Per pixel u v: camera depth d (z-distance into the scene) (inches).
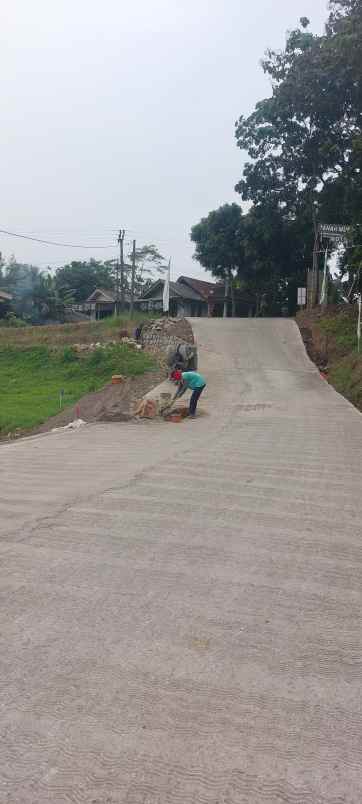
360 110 1111.6
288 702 109.9
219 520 225.8
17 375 929.5
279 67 1159.6
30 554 191.2
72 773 92.0
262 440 412.5
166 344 967.0
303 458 344.5
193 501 253.0
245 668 121.8
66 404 690.8
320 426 471.2
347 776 90.8
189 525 219.8
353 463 328.5
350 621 144.3
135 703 109.4
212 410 590.2
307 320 1115.3
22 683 116.6
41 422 599.5
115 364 880.9
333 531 212.1
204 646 130.9
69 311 1844.2
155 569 177.0
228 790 88.1
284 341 993.5
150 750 96.7
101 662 124.2
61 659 125.6
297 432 443.5
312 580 169.2
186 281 1902.1
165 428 504.7
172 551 192.5
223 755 95.5
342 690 114.0
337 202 1202.6
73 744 98.3
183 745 97.8
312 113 1137.4
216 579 169.5
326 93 1093.8
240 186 1320.1
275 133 1225.4
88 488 281.7
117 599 155.9
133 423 545.0
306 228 1342.3
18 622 143.6
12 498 265.4
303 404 601.3
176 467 326.3
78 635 136.3
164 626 140.6
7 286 1713.8
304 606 152.3
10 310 1581.0
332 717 105.3
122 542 201.8
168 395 603.2
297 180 1299.2
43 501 259.0
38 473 324.5
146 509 242.1
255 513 234.1
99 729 102.0
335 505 244.8
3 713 107.0
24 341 1094.4
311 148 1203.2
